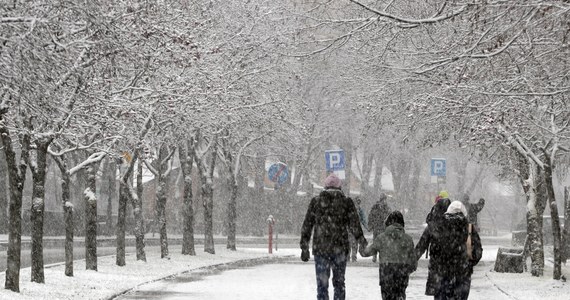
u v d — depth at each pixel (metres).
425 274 44.34
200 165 63.94
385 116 40.16
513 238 88.88
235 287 35.28
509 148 42.09
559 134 35.91
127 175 45.19
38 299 27.81
